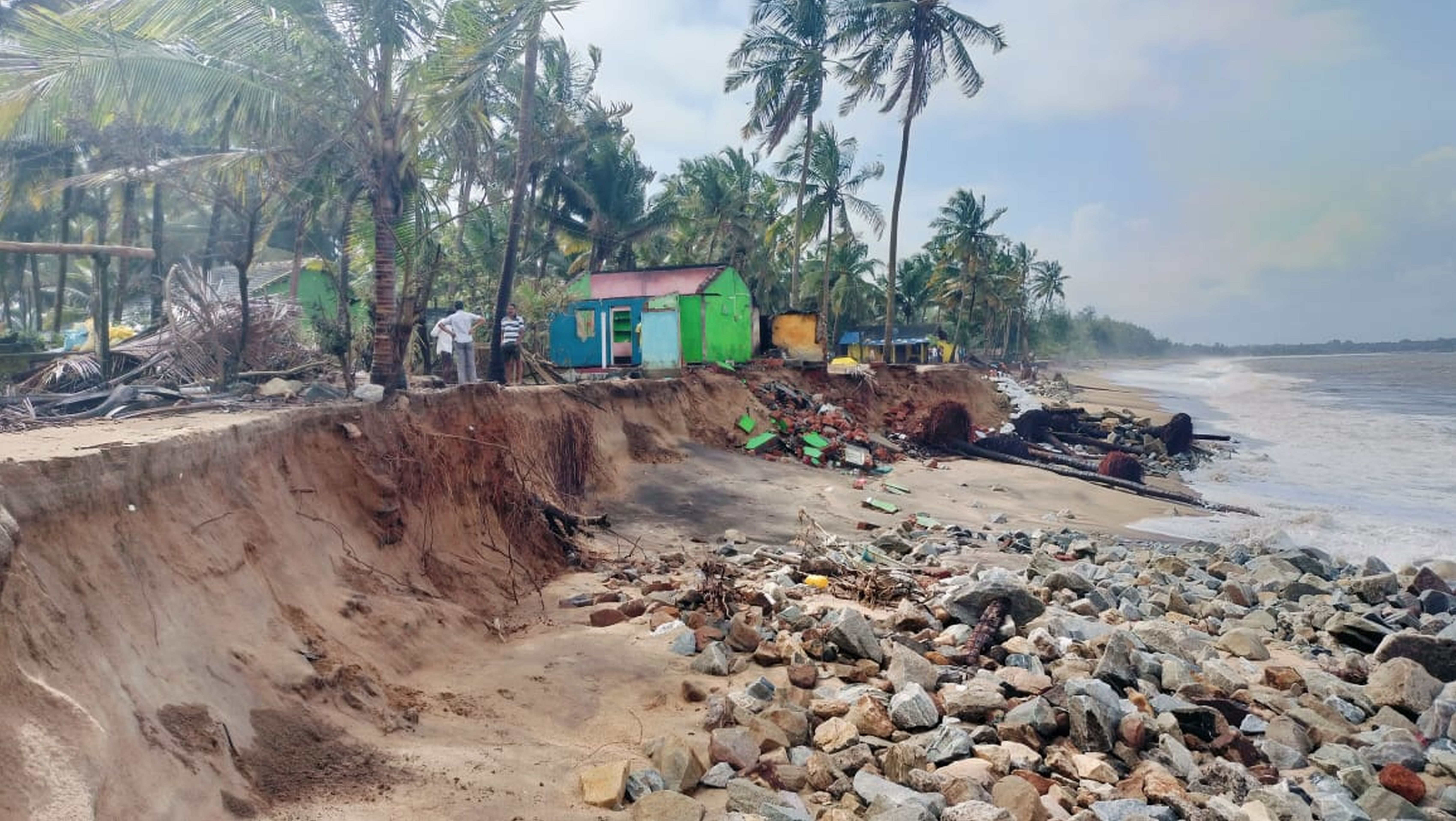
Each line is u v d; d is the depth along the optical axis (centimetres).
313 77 1171
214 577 589
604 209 3838
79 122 1301
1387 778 635
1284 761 681
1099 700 702
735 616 872
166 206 2462
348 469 918
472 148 1652
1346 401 6206
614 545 1352
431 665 734
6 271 3002
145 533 548
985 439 2827
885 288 8462
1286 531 1844
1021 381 6631
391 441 1031
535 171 3219
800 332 3175
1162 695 762
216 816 410
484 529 1119
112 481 530
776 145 3950
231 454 722
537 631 897
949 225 7025
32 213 2711
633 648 838
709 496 1747
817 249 6912
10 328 3005
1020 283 9275
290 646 607
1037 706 692
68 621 417
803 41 3875
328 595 723
